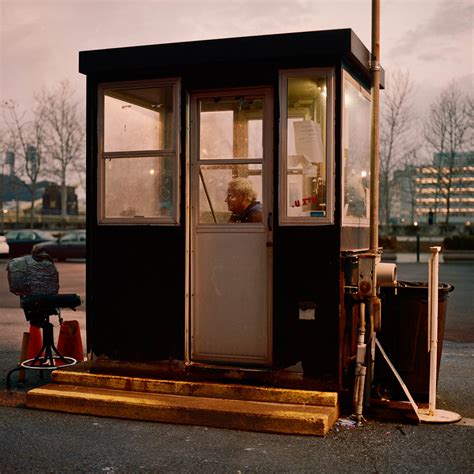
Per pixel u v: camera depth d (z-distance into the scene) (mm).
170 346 5766
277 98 5473
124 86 5953
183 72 5758
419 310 5555
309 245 5379
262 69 5531
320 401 5230
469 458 4477
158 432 5047
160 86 5840
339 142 5336
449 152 51719
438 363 5711
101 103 6047
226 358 5793
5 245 29969
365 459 4457
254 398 5391
